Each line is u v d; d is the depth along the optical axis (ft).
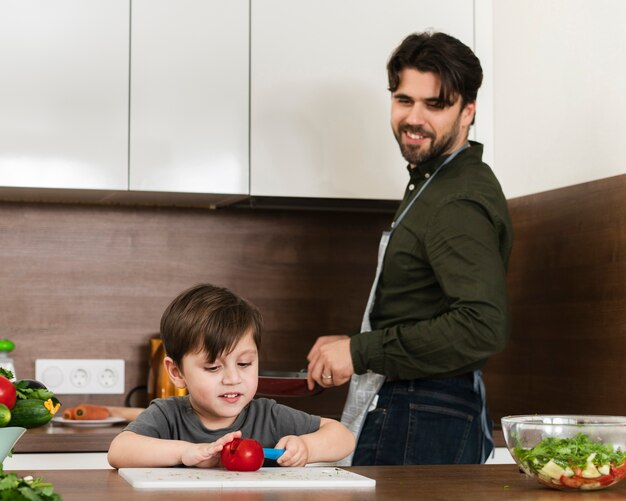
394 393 6.45
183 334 5.22
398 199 8.45
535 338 8.18
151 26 8.02
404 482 4.25
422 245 6.43
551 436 4.13
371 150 8.40
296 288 9.29
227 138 8.14
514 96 8.52
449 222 6.27
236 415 5.32
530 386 8.24
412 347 6.22
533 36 8.19
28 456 6.89
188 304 5.33
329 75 8.34
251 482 4.06
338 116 8.35
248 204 8.90
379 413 6.47
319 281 9.34
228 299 5.38
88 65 7.90
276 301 9.25
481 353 6.12
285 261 9.29
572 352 7.59
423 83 6.55
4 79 7.75
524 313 8.37
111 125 7.93
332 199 8.46
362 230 9.44
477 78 6.66
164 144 8.03
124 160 7.95
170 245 9.07
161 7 8.04
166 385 8.32
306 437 5.22
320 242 9.36
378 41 8.43
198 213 9.14
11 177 7.75
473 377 6.46
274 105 8.23
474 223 6.25
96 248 8.91
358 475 4.39
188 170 8.07
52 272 8.82
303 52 8.30
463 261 6.17
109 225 8.95
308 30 8.30
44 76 7.82
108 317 8.91
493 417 8.40
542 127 8.08
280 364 9.22
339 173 8.34
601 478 3.97
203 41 8.11
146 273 9.00
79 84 7.88
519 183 8.48
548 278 7.97
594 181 7.30
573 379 7.57
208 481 4.04
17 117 7.77
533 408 8.18
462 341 6.08
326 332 9.32
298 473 4.44
